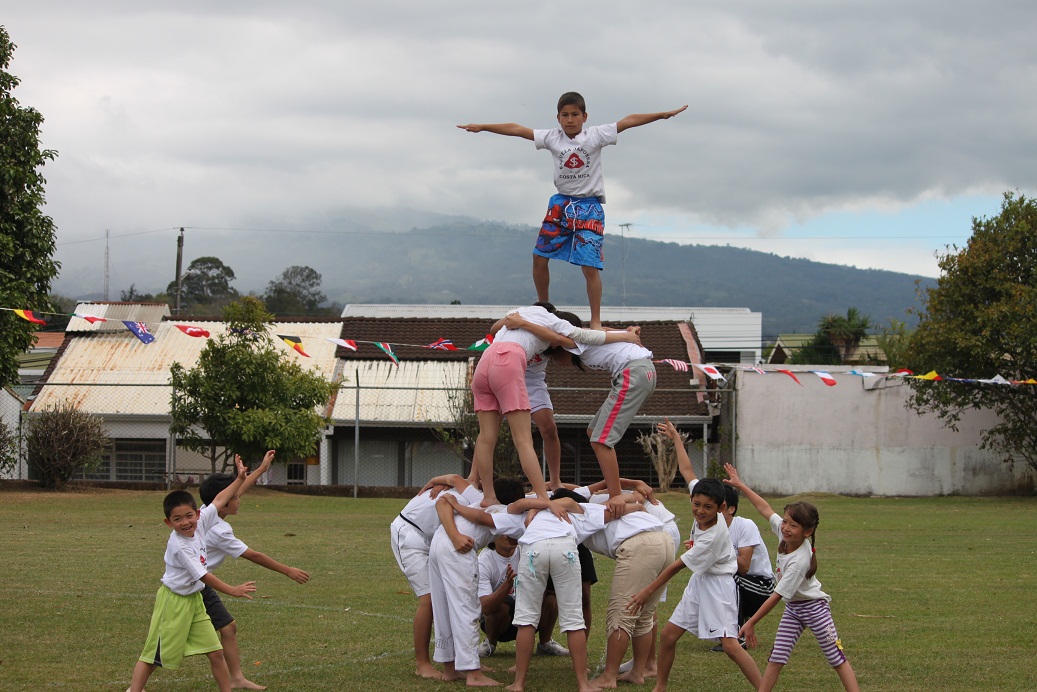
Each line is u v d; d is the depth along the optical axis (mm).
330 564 12984
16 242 21203
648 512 7652
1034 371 25359
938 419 27312
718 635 6797
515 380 7617
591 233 8172
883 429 27359
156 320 32312
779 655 6602
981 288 25812
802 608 6562
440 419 27344
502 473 25781
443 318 33312
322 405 25172
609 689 7223
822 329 50312
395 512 20438
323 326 32969
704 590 6863
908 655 8047
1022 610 9969
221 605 7129
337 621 9445
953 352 25797
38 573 11680
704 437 26938
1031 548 14992
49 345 38656
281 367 23812
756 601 8305
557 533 7191
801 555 6457
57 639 8391
